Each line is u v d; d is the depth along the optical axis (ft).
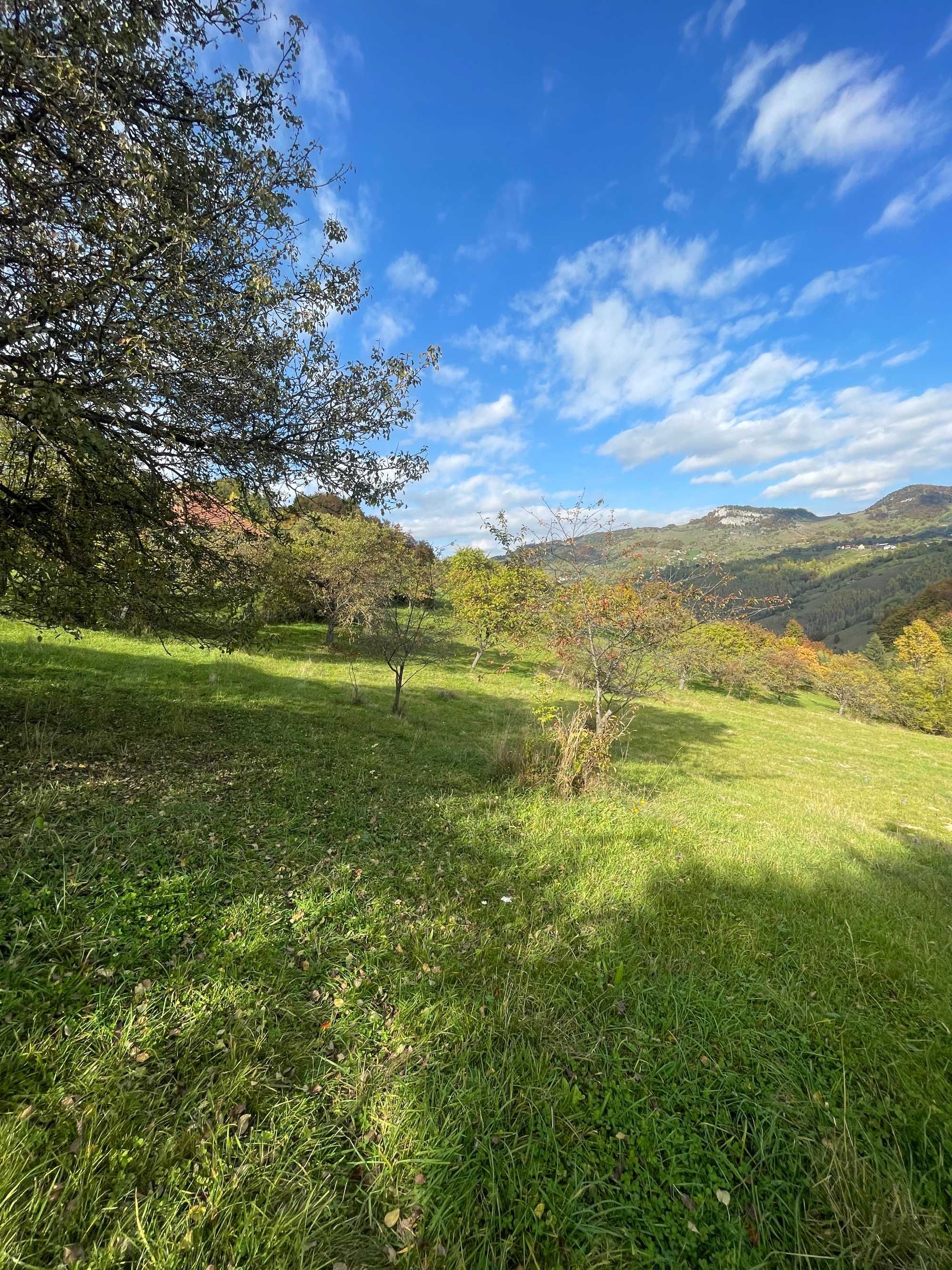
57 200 10.94
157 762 17.71
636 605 26.13
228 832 13.41
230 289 14.05
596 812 19.24
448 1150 6.15
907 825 30.19
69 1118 5.89
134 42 10.49
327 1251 5.14
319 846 13.60
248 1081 6.73
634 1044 8.20
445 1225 5.48
